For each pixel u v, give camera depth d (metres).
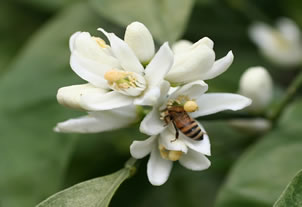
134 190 0.44
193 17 0.47
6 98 0.44
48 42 0.46
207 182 0.47
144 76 0.36
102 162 0.44
